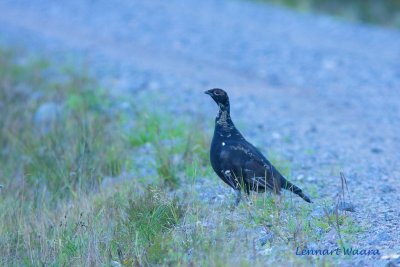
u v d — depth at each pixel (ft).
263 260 40.91
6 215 51.96
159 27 126.52
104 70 97.66
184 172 58.39
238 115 77.82
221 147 48.96
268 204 48.39
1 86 87.10
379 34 123.03
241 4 144.87
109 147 64.34
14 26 129.08
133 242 44.98
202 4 144.87
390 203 50.03
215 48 112.57
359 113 80.59
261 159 48.49
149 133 67.26
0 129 72.49
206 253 41.73
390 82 93.61
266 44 114.52
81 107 74.84
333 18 134.31
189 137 62.75
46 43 115.75
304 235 43.70
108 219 48.34
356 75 97.14
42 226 48.91
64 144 65.26
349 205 48.55
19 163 64.85
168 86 89.30
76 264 43.65
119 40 118.52
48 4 147.54
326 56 107.34
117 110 76.13
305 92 89.71
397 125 75.72
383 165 60.70
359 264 39.96
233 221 46.34
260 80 95.66
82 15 137.18
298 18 133.69
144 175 58.90
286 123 74.84
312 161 61.93
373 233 44.19
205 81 93.40
